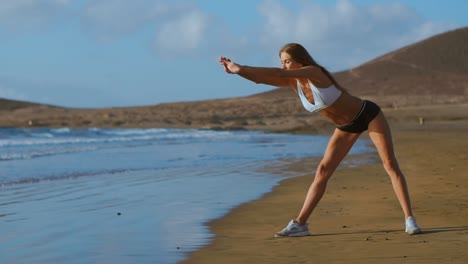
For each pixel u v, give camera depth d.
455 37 156.12
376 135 7.09
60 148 26.84
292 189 12.00
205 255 6.25
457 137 30.95
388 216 8.35
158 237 7.29
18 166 17.81
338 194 10.68
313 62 6.88
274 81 7.04
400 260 5.77
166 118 64.44
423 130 41.19
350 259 5.88
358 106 6.99
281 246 6.62
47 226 8.17
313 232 7.39
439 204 9.24
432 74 141.25
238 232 7.55
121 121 57.81
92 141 33.09
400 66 147.25
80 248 6.74
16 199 10.93
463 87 133.00
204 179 14.07
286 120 57.06
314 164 18.08
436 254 5.95
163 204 10.10
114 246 6.80
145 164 18.64
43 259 6.27
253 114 75.81
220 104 99.06
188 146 28.11
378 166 16.41
